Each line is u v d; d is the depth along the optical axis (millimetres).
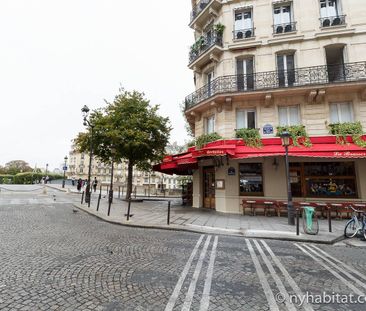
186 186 19000
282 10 15211
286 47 14484
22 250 5805
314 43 14188
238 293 3830
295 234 8297
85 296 3582
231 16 15656
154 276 4426
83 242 6727
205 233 8477
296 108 13984
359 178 12430
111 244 6613
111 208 14516
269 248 6707
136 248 6273
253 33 15164
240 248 6617
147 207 15836
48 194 24922
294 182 13266
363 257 6035
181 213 13141
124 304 3373
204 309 3307
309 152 11570
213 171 15180
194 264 5164
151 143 19156
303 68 14016
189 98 17547
